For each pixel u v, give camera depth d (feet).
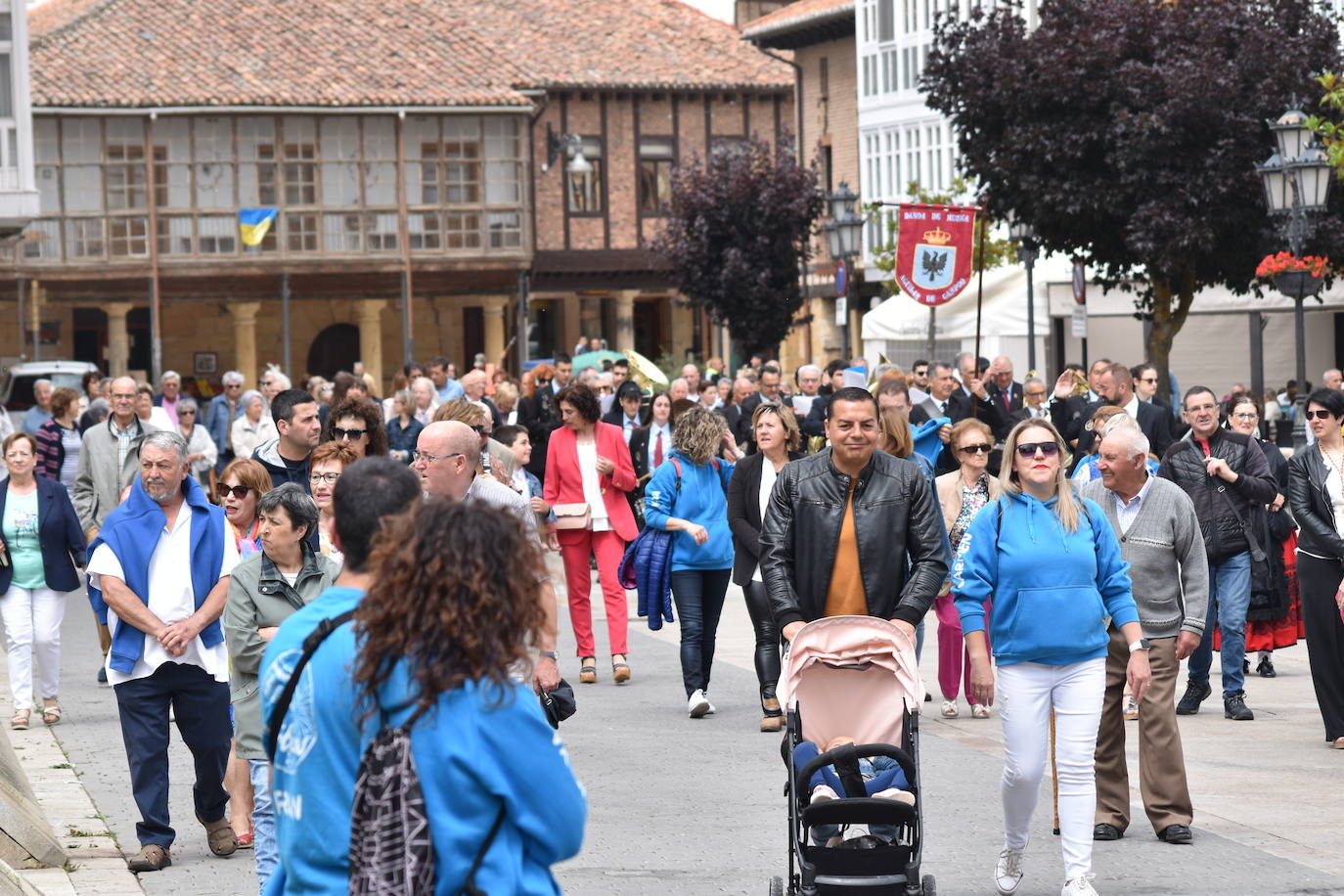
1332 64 144.97
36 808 52.03
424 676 21.17
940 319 183.42
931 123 276.21
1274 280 150.51
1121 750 50.62
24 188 150.51
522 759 21.38
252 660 43.45
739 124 320.09
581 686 79.15
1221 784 56.90
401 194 280.92
